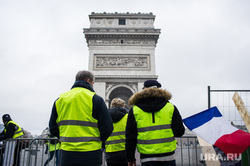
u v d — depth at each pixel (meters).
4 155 11.65
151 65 49.62
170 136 5.29
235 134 7.54
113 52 50.34
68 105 5.32
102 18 53.72
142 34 51.03
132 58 50.19
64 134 5.15
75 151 4.91
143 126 5.33
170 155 5.18
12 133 11.88
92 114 5.28
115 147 8.19
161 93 5.51
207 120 8.23
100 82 47.97
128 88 48.12
